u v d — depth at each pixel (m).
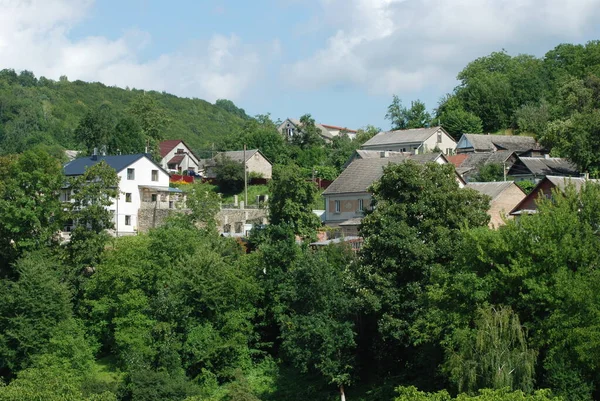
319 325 55.12
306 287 57.25
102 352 68.81
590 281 44.06
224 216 92.50
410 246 52.84
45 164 79.31
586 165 91.81
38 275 66.19
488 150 123.50
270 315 65.12
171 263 69.50
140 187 98.69
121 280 68.00
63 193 94.06
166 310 62.12
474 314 46.38
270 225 72.00
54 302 65.75
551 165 97.56
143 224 96.81
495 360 43.09
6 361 63.16
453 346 46.00
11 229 74.94
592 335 41.97
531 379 42.69
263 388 59.28
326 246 66.88
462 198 55.97
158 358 59.97
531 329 44.97
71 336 63.44
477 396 40.16
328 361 54.56
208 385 59.75
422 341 49.44
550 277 45.47
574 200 49.66
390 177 57.16
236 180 117.44
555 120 120.25
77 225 77.31
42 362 61.62
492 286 46.69
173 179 123.12
